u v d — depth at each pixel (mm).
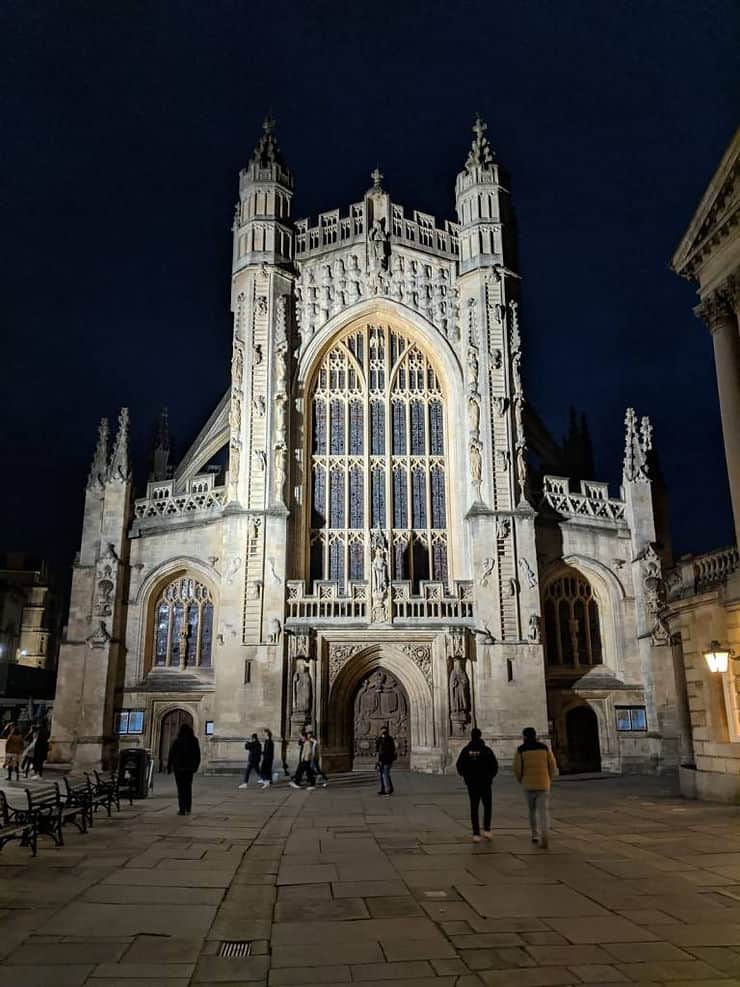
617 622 42125
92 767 37219
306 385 42094
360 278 43406
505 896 12102
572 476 52312
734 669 24719
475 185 44781
